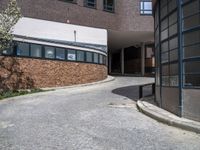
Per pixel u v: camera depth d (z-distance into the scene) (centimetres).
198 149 750
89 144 788
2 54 2103
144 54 4319
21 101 1650
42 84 2356
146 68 4344
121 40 4184
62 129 952
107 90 2184
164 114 1131
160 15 1359
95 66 2894
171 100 1170
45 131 928
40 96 1877
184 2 1074
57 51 2489
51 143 797
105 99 1672
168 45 1229
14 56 2172
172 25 1183
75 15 3219
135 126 1000
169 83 1209
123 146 773
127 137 861
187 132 923
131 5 3656
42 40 2362
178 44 1092
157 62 1450
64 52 2552
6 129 961
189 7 1049
